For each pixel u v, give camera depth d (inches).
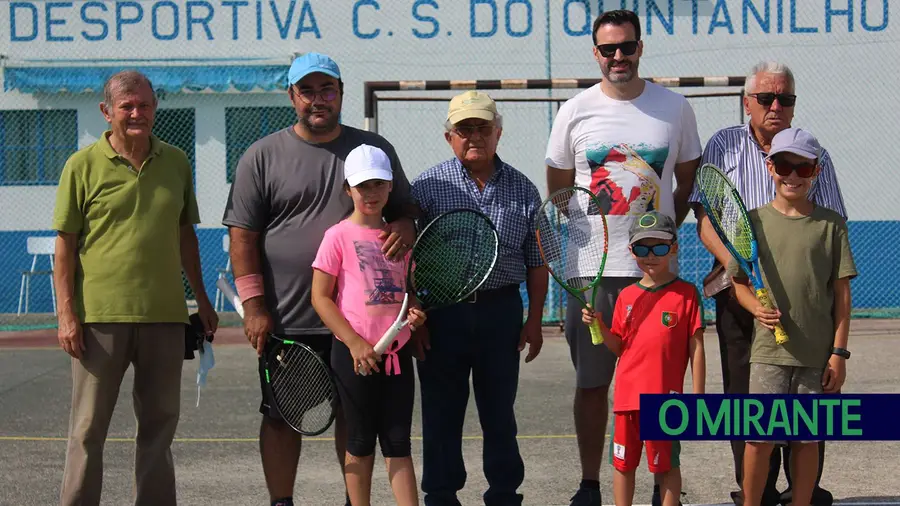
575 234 213.0
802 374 191.9
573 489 240.2
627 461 195.3
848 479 241.0
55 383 396.5
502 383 202.2
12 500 232.8
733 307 208.4
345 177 191.3
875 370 394.3
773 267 191.3
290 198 199.0
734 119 612.7
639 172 209.6
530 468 259.9
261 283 201.3
